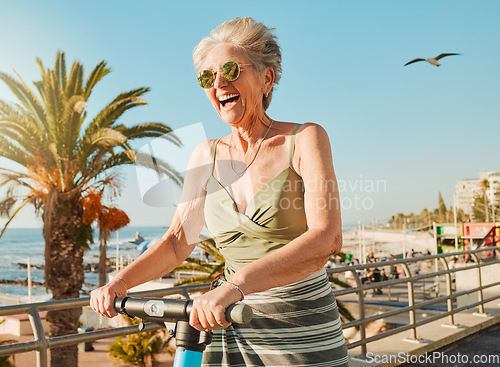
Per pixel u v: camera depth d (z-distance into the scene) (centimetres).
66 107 1227
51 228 1262
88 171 1207
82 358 1802
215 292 92
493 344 445
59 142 1261
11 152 1222
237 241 128
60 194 1238
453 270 499
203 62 131
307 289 126
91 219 1212
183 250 137
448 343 441
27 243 12562
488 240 1057
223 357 133
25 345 194
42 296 3716
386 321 1588
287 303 125
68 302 208
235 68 121
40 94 1364
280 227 122
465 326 485
